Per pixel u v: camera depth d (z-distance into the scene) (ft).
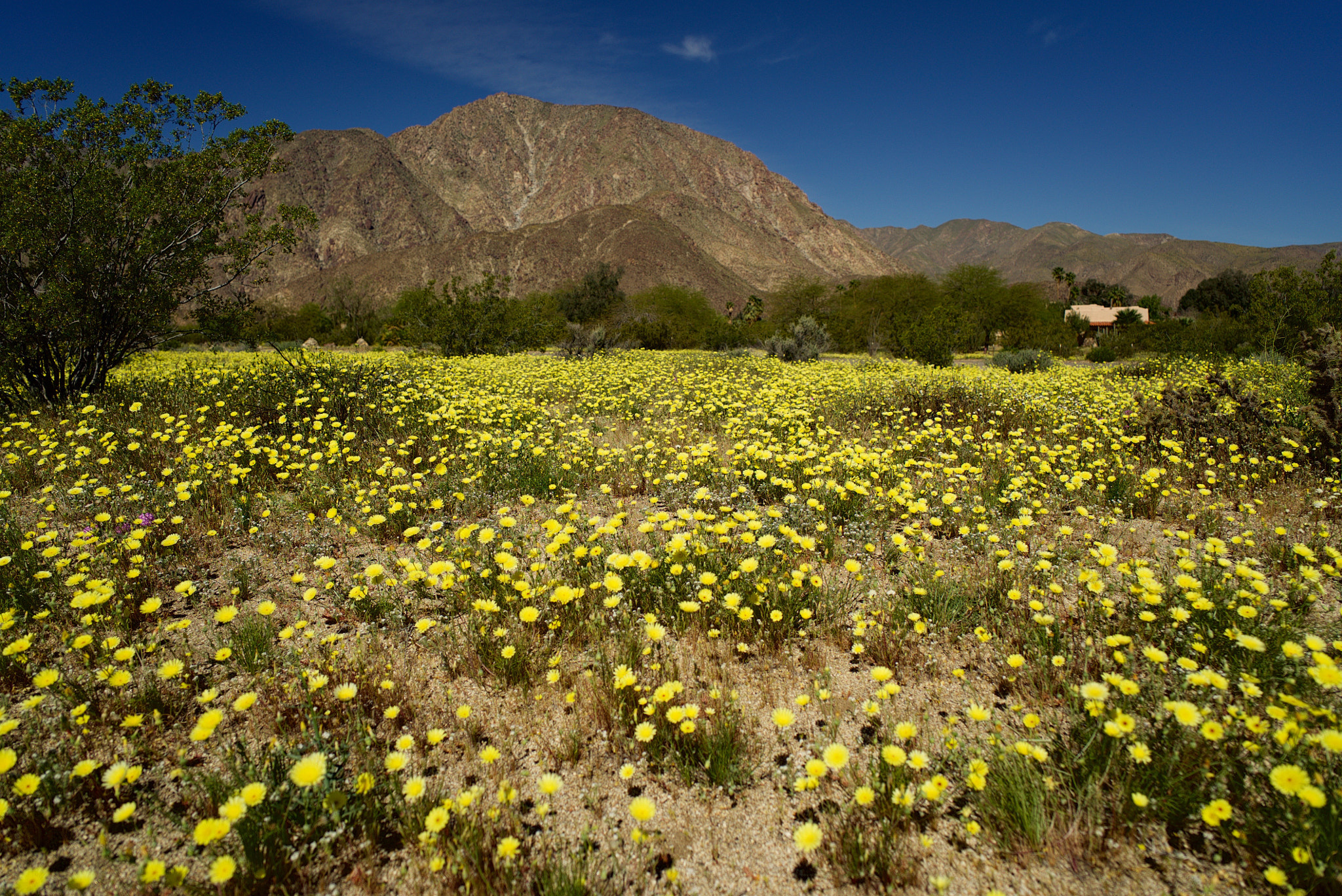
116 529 13.88
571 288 221.46
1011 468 18.39
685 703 8.61
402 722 8.38
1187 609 9.70
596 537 12.86
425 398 29.60
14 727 7.13
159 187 29.25
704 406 29.60
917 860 6.25
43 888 6.00
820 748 7.43
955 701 8.68
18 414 25.43
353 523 15.35
